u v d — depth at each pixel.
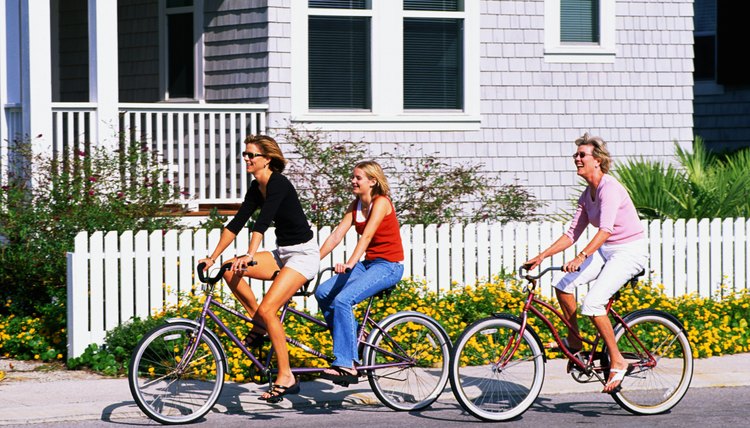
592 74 19.83
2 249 14.74
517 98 19.42
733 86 26.84
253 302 10.49
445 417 10.61
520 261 15.06
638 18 20.05
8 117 17.91
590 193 10.63
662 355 10.91
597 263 10.67
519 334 10.51
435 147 18.94
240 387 11.58
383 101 18.61
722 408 11.03
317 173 16.45
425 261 14.73
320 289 10.75
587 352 10.73
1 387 11.67
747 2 26.42
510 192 17.94
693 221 15.62
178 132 17.78
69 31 21.59
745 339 14.15
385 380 10.84
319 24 18.31
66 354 13.36
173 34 19.69
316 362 11.91
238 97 18.48
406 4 18.77
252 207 10.50
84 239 12.95
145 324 12.84
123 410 10.57
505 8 19.31
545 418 10.59
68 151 15.62
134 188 15.24
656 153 20.20
